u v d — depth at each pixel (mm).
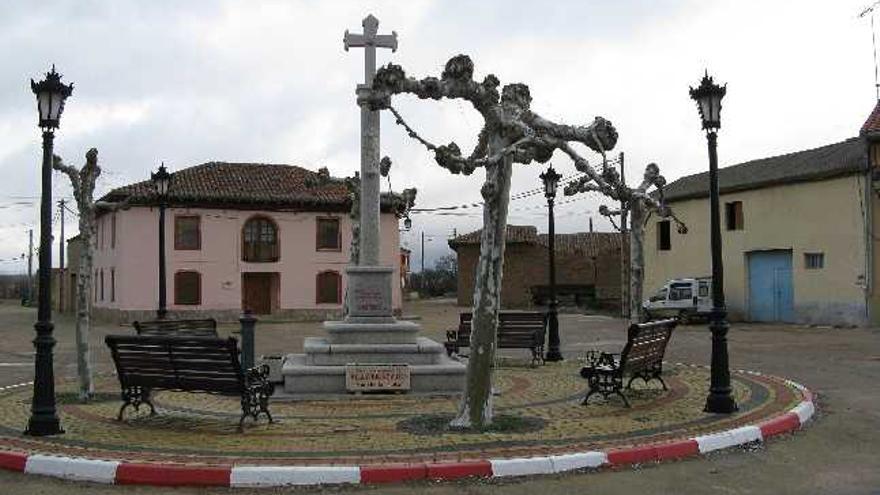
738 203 32500
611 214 19078
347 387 11578
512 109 8797
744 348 19938
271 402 11000
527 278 53344
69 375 15195
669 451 7840
